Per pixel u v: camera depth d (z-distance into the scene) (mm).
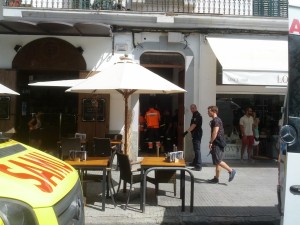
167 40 11938
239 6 12234
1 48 11758
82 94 11797
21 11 11320
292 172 3492
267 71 10844
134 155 11719
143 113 14438
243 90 12508
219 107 12539
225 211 6910
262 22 11836
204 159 12086
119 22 11695
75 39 11812
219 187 8828
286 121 3670
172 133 13789
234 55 11211
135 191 8273
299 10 3578
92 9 11586
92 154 10227
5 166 2912
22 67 11742
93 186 8609
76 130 12062
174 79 13359
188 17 11656
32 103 12258
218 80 12109
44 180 2904
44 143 11812
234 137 12719
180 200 7602
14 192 2539
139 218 6449
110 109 11898
